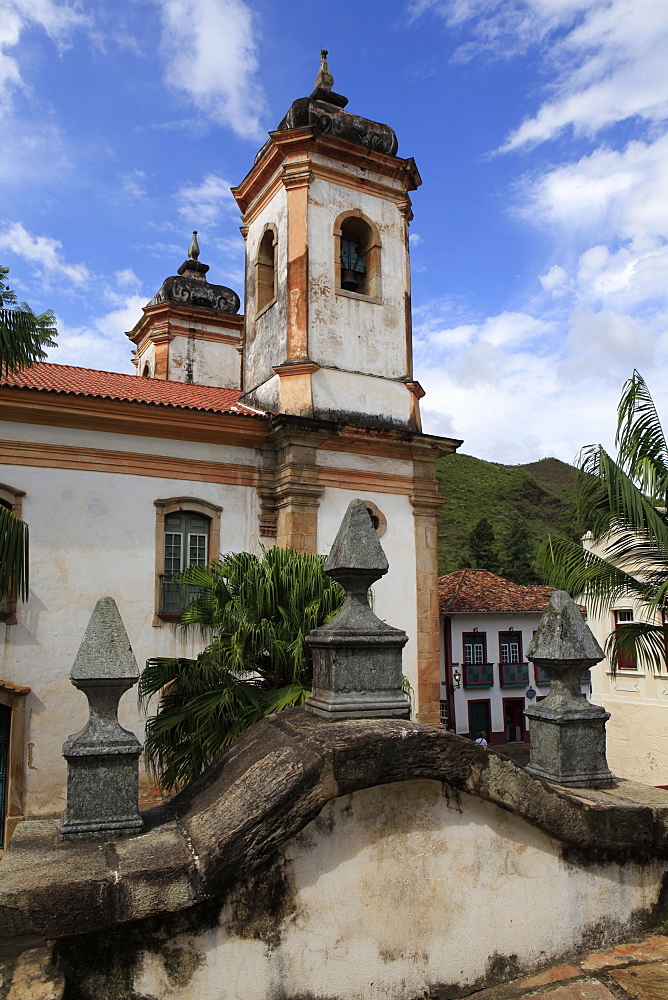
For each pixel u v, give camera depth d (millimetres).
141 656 12719
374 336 16250
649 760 19656
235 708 7543
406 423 16141
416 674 15008
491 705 30562
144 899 2777
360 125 16609
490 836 3518
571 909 3637
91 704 3447
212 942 2928
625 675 20594
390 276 16766
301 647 7684
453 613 30125
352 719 3633
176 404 13523
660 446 10742
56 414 12547
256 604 8305
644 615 19188
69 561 12414
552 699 4258
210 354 23641
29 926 5520
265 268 17328
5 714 11758
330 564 3975
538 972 3475
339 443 14898
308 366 15023
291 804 3016
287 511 14250
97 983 2764
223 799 3277
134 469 13328
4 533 7891
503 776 3447
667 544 10094
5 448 12273
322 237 15938
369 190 16734
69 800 3252
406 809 3361
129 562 12930
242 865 2906
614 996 3273
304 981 3051
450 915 3373
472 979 3355
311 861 3139
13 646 11727
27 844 3158
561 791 3879
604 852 3764
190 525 13844
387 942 3229
